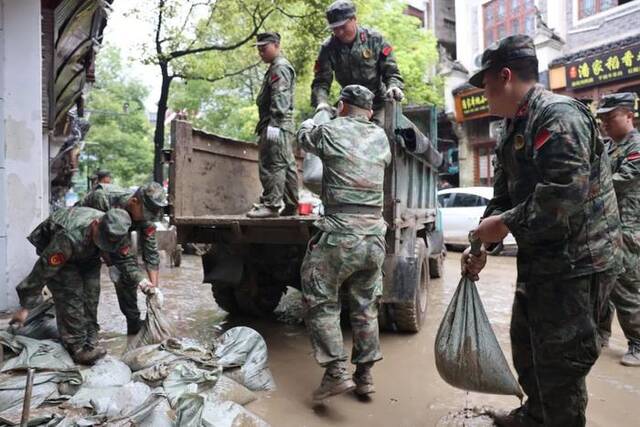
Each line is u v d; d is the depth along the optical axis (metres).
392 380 3.54
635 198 3.74
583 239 2.14
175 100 21.12
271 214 4.41
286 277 4.77
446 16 22.12
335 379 3.02
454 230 10.81
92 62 9.95
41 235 3.57
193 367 2.97
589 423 2.90
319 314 3.06
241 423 2.53
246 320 5.11
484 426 2.77
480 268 2.57
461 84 16.11
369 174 3.11
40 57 4.71
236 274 4.63
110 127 30.09
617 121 3.87
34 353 3.13
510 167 2.37
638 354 3.84
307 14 11.42
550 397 2.26
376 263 3.11
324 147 3.12
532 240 2.13
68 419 2.45
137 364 3.16
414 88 16.16
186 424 2.28
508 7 15.62
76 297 3.48
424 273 5.00
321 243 3.09
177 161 4.32
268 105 4.65
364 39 4.52
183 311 5.48
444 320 2.65
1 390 2.68
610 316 4.07
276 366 3.83
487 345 2.56
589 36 13.47
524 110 2.24
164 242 8.66
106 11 7.64
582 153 1.99
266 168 4.42
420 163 5.43
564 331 2.18
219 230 4.41
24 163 4.63
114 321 5.04
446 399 3.23
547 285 2.21
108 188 4.29
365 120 3.29
